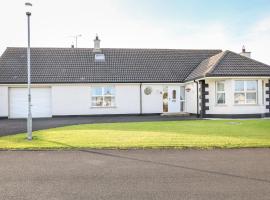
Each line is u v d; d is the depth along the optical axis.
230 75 23.66
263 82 24.61
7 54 29.77
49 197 6.53
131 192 6.80
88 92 28.56
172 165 9.17
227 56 25.66
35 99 28.38
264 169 8.66
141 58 31.53
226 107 24.06
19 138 13.81
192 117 25.89
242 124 19.00
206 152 10.99
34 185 7.32
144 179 7.77
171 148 11.68
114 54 31.50
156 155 10.54
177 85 29.67
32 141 13.02
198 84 25.97
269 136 14.05
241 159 9.89
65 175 8.15
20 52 30.22
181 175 8.12
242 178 7.81
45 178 7.88
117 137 13.88
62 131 16.05
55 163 9.45
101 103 28.78
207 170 8.59
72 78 28.30
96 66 29.88
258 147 11.80
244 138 13.48
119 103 28.95
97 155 10.55
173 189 6.99
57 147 11.72
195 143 12.35
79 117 27.84
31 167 8.97
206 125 18.53
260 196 6.52
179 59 31.92
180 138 13.52
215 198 6.41
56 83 27.84
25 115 28.17
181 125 18.62
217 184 7.34
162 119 24.11
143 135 14.42
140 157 10.24
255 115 24.12
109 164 9.31
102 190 6.95
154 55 32.12
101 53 31.25
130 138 13.59
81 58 30.55
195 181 7.58
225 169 8.68
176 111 29.66
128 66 30.34
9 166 9.09
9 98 27.92
